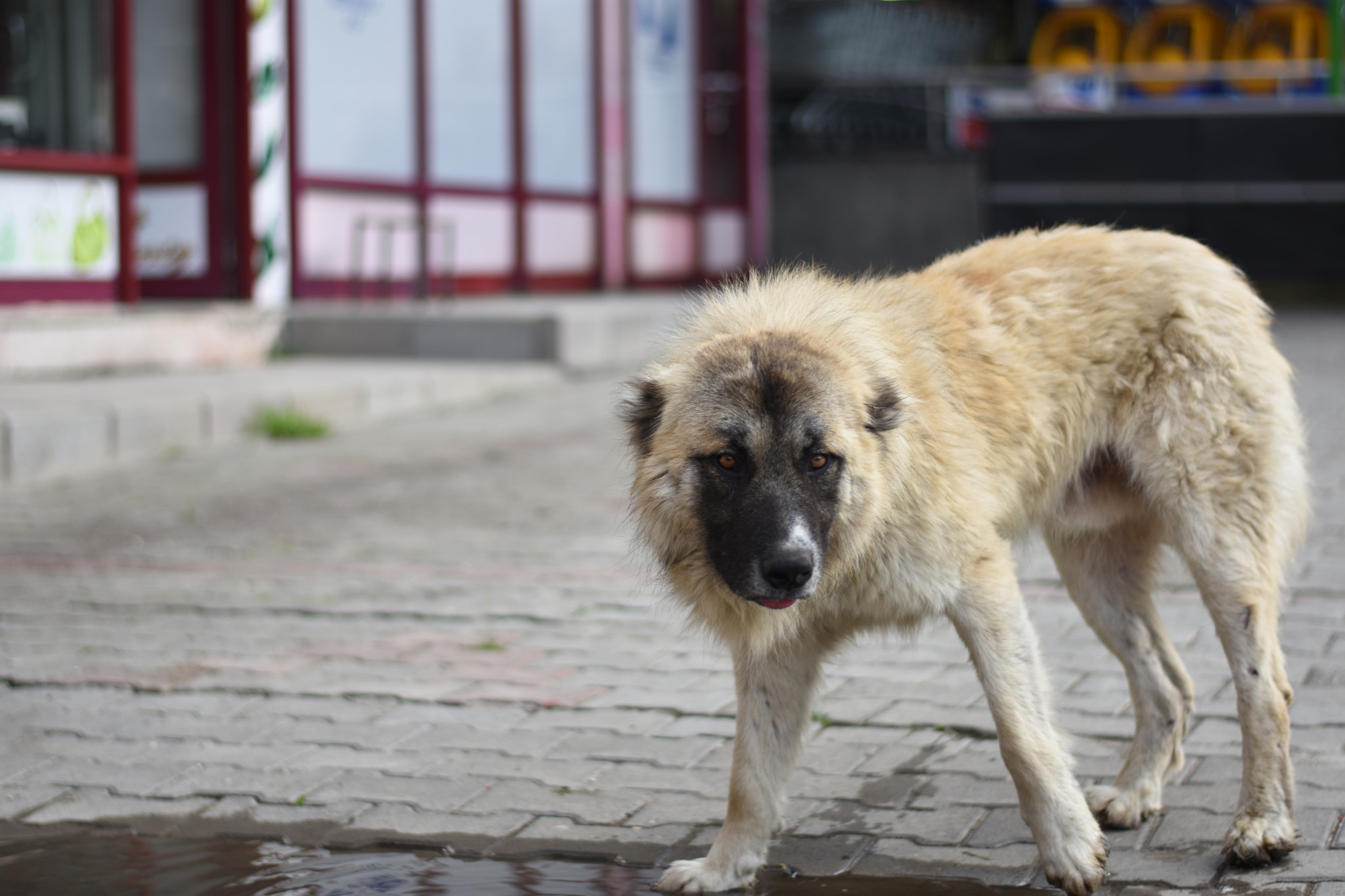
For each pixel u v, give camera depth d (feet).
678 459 13.83
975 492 14.14
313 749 17.52
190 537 29.14
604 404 45.29
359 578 25.64
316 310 51.83
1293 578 22.79
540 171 64.39
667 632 21.90
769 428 13.24
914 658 20.20
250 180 51.37
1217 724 16.94
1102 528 15.93
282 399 41.34
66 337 43.19
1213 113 68.13
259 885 13.80
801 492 13.14
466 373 46.93
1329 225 67.05
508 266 63.05
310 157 53.42
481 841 14.76
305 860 14.44
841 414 13.43
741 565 13.09
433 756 17.16
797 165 80.07
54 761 17.34
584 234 67.31
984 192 72.84
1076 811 13.05
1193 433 14.70
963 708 17.97
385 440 40.24
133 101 50.90
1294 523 14.89
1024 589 23.21
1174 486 14.73
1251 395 14.73
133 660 21.16
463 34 59.77
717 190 76.79
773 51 82.79
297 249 52.90
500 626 22.50
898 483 13.79
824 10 82.17
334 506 31.81
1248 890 12.78
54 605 24.31
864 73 82.94
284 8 51.52
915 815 14.97
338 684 19.86
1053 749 13.32
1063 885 12.92
